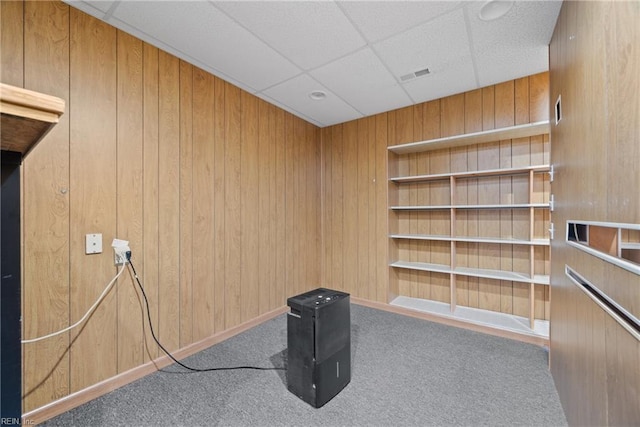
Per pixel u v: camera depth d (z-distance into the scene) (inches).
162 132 81.0
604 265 40.1
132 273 74.3
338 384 69.2
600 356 42.3
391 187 131.5
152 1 62.3
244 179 107.0
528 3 63.6
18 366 26.5
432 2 63.7
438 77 98.6
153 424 59.2
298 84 102.9
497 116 103.9
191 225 88.4
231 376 76.3
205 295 92.4
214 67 90.8
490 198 114.0
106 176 69.5
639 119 31.1
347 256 141.6
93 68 67.2
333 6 64.7
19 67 57.1
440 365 81.5
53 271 61.4
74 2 62.4
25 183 58.0
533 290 97.8
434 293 128.8
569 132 56.1
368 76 97.5
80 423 59.3
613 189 37.0
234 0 62.5
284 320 116.5
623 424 35.1
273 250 120.4
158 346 79.7
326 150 149.9
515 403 65.2
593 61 43.6
